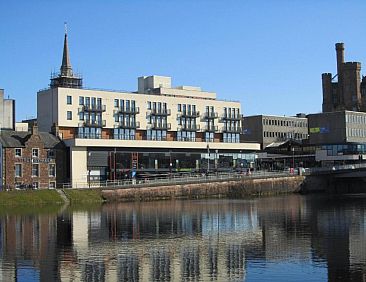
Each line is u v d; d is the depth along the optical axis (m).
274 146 146.75
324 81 181.75
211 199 97.19
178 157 118.56
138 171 110.81
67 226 52.34
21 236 45.28
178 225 52.91
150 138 122.12
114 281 28.81
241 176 107.88
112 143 106.19
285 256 35.00
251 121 161.00
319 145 141.50
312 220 56.12
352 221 54.38
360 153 141.38
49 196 83.00
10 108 113.94
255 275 29.75
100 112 114.19
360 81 176.75
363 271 30.14
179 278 29.38
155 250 37.94
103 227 51.44
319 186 119.31
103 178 105.69
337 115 143.62
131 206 79.19
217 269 31.45
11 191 81.44
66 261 34.09
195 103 131.00
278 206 77.06
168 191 96.81
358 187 121.56
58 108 108.25
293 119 168.62
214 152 126.19
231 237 44.00
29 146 94.81
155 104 123.56
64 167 100.81
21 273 30.81
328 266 31.62
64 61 125.38
